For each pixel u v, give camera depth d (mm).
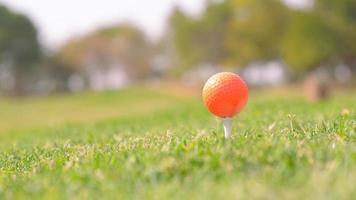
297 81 64938
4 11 75750
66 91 85750
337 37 53500
